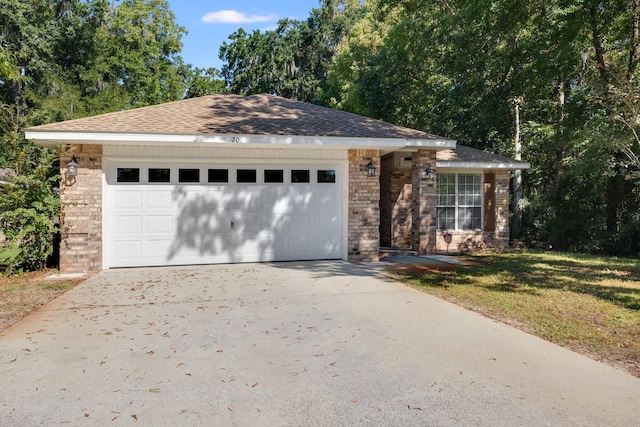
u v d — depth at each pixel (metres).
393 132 11.62
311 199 11.11
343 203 11.23
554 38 16.69
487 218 15.51
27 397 3.49
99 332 5.20
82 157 9.48
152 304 6.58
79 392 3.59
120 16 31.55
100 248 9.65
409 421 3.15
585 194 18.31
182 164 10.30
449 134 22.38
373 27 31.44
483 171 15.46
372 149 11.16
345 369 4.12
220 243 10.56
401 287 7.86
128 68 30.09
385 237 14.75
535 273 9.70
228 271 9.52
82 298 6.98
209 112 11.41
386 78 24.61
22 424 3.07
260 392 3.62
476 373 4.02
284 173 10.94
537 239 18.77
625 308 6.43
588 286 8.19
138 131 9.17
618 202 17.42
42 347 4.67
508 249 15.49
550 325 5.54
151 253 10.16
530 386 3.74
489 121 19.33
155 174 10.15
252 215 10.76
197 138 9.46
